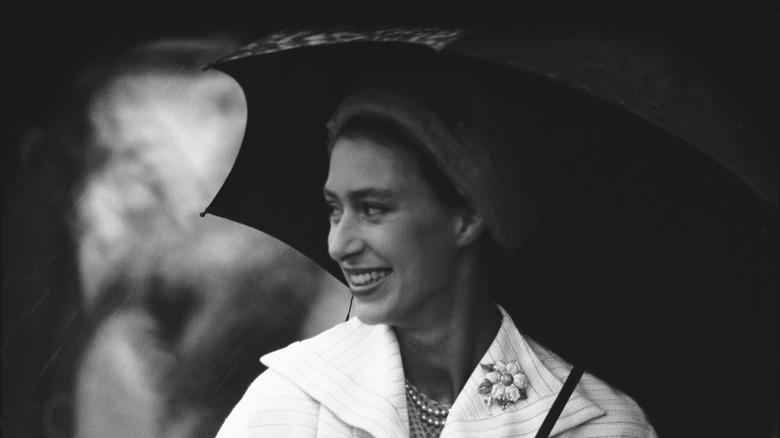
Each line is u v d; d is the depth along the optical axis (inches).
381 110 152.6
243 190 173.6
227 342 433.7
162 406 430.9
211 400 430.9
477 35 138.7
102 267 440.8
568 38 145.2
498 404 164.7
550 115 167.8
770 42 154.9
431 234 156.7
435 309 161.6
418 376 167.8
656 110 142.4
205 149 441.1
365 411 160.6
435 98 153.9
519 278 184.1
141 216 441.1
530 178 163.2
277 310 430.9
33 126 446.6
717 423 184.1
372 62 162.9
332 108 169.9
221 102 442.0
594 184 177.5
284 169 173.6
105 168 444.5
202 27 417.4
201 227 437.7
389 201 154.6
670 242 178.5
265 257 435.8
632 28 150.6
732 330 181.0
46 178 447.5
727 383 183.3
